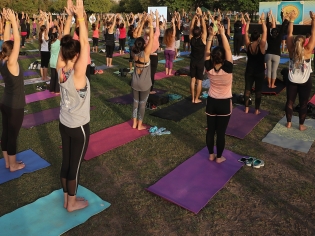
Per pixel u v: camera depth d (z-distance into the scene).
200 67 6.87
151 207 3.59
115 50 16.27
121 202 3.68
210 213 3.47
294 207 3.56
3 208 3.56
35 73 10.52
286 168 4.39
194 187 3.91
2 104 4.02
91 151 4.84
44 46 9.12
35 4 41.69
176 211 3.51
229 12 36.50
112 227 3.27
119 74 10.16
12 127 4.08
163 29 15.91
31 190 3.90
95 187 3.97
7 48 3.79
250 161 4.47
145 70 5.32
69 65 2.96
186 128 5.80
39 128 5.84
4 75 3.89
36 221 3.29
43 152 4.89
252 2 32.00
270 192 3.84
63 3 42.44
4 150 4.29
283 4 19.48
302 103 5.44
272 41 7.75
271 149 4.95
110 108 6.94
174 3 39.34
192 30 6.76
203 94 7.85
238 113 6.49
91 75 10.17
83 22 2.87
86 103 3.11
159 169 4.39
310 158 4.65
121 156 4.75
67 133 3.13
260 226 3.26
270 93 7.73
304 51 5.13
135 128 5.75
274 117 6.30
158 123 6.06
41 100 7.58
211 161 4.54
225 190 3.90
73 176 3.28
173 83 9.11
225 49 4.02
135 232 3.19
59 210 3.48
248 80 6.31
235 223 3.32
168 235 3.15
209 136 4.42
